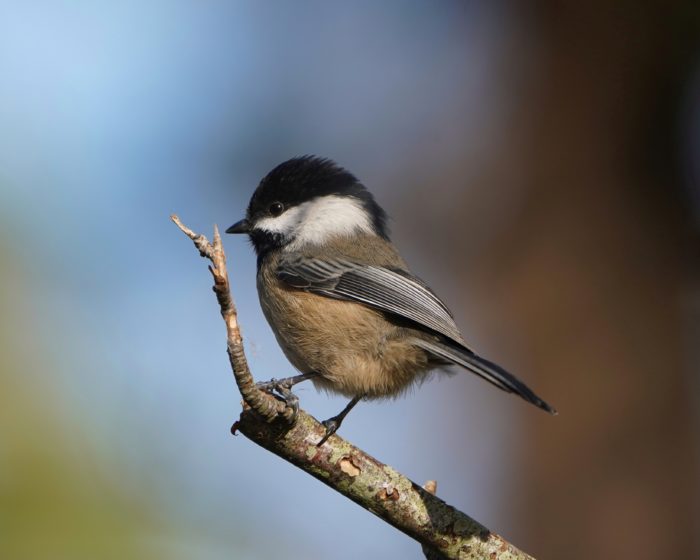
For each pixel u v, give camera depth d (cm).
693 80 1255
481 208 1277
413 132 1315
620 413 1176
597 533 1143
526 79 1291
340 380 820
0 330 971
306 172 904
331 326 813
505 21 1304
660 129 1262
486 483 1206
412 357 804
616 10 1252
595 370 1191
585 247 1235
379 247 864
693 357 1217
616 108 1259
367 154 1305
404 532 629
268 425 600
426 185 1297
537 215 1252
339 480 614
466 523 620
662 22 1235
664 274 1229
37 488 884
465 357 756
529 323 1218
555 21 1276
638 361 1192
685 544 1137
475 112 1308
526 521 1171
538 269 1234
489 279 1253
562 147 1263
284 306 830
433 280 1267
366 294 809
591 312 1212
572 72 1270
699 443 1180
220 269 552
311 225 880
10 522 862
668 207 1252
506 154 1281
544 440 1188
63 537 866
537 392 1199
